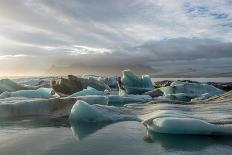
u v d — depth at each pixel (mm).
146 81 31312
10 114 13656
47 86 34500
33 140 9117
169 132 9727
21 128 11039
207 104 14406
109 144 8547
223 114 11422
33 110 14039
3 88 25594
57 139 9227
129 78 30812
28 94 19766
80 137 9484
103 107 13289
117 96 20359
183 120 9664
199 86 26547
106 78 46625
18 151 7914
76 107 12578
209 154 7543
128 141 8898
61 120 12680
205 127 9414
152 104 15320
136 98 20938
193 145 8391
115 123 11750
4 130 10648
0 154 7656
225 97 16406
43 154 7633
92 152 7793
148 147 8219
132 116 12680
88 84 29891
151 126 10195
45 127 11180
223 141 8797
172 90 26078
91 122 12070
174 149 8000
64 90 28703
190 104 15250
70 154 7609
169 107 13609
